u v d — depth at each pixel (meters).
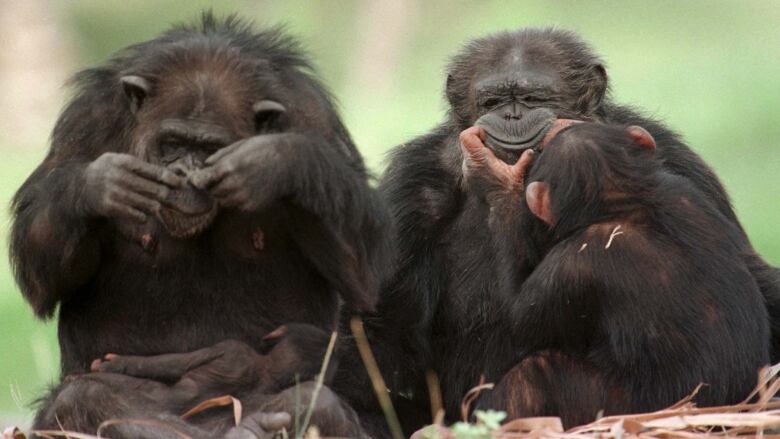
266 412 11.27
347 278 11.77
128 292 11.83
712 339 12.10
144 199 11.03
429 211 13.99
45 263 11.51
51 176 11.61
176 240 11.64
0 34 47.75
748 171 32.69
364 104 41.09
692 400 12.04
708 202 13.06
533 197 12.61
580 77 13.85
